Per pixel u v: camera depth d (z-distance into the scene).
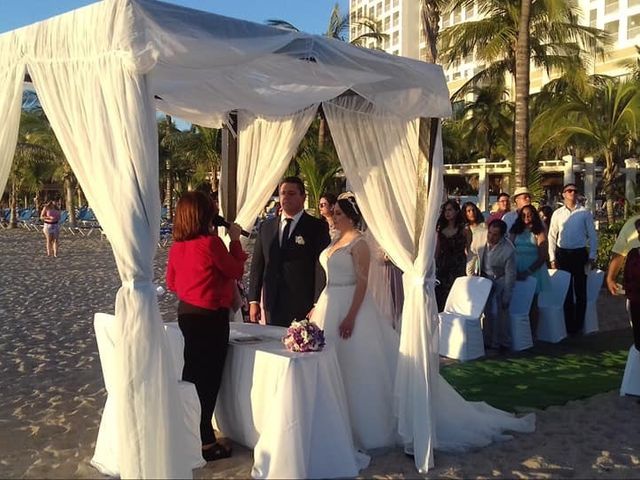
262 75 5.01
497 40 19.38
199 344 4.39
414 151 4.85
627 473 4.32
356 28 30.00
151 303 3.74
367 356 4.81
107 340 4.57
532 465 4.45
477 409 5.36
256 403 4.42
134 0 3.48
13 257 19.31
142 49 3.48
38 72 4.03
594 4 55.50
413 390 4.52
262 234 5.61
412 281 4.70
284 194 5.45
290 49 4.10
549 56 22.64
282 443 4.00
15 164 34.75
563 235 9.03
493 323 8.08
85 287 12.93
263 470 4.04
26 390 6.05
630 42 52.53
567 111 19.92
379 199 4.94
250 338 4.81
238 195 6.78
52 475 4.21
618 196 24.50
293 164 19.97
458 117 35.97
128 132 3.59
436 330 4.73
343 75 4.58
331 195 6.50
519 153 16.55
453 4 18.78
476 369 7.09
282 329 5.18
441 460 4.52
